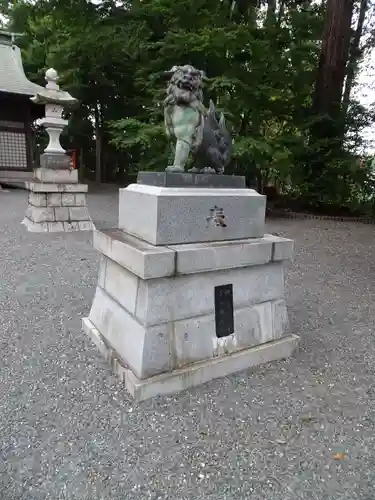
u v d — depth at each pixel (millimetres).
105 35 12648
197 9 10211
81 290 4609
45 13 14031
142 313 2582
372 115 11766
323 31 11602
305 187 11531
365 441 2271
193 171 2928
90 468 2006
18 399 2525
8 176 16172
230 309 2916
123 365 2768
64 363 2967
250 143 8969
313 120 10945
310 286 5227
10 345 3225
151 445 2172
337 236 8930
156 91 9867
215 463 2066
